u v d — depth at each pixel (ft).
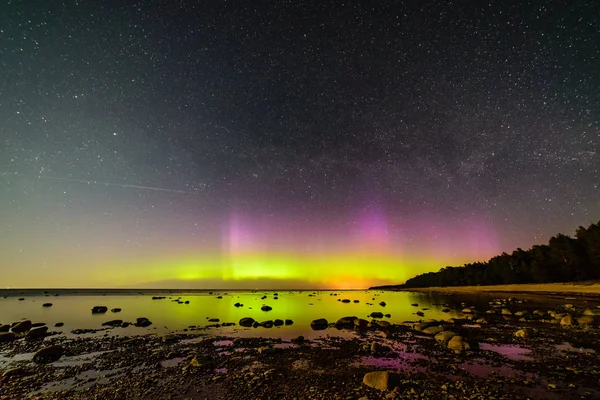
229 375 36.14
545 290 160.86
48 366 40.91
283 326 71.05
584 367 36.88
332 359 42.63
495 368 37.50
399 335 59.77
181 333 63.00
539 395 29.07
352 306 121.19
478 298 147.54
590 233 164.86
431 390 30.63
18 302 147.74
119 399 29.76
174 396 30.27
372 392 30.60
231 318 85.76
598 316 72.74
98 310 104.32
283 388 31.96
